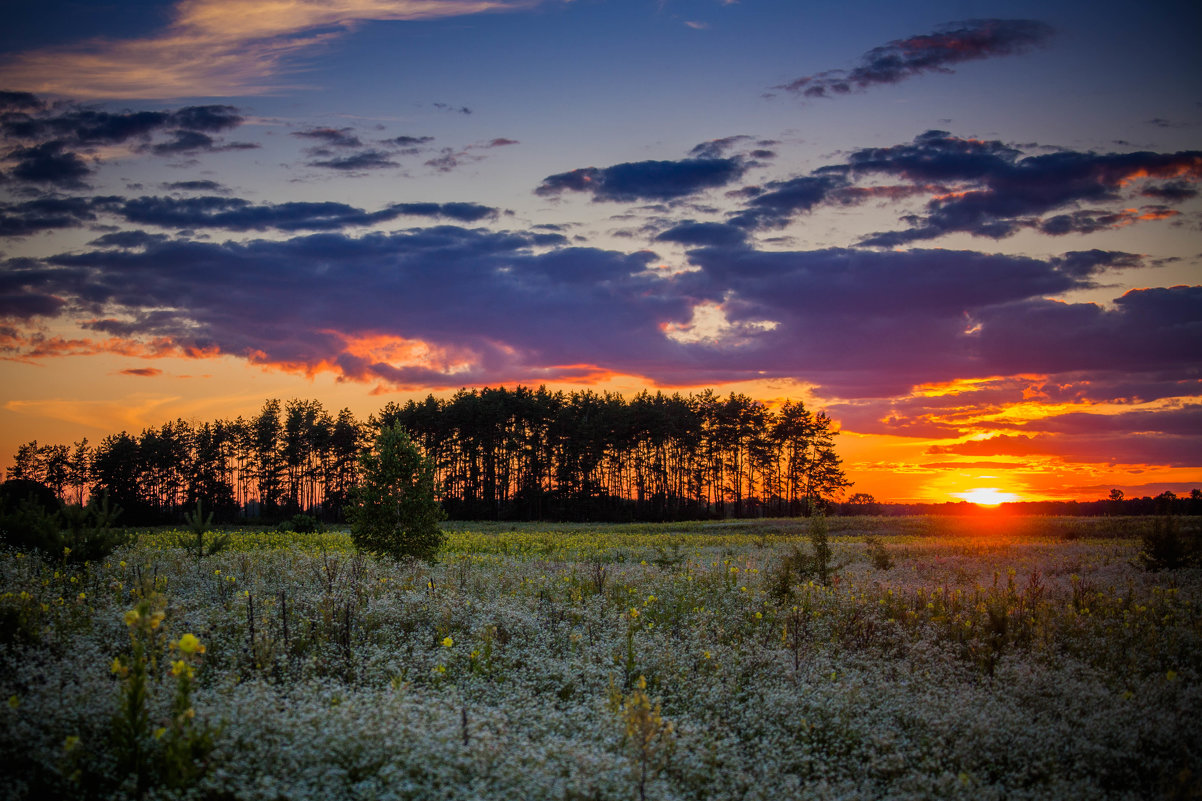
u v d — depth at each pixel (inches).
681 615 467.8
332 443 3981.3
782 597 522.0
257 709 219.5
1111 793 229.1
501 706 263.9
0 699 227.9
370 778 193.0
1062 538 1440.7
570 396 3993.6
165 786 181.9
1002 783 238.8
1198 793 218.8
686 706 295.6
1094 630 407.5
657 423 3732.8
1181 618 430.6
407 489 763.4
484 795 188.5
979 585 602.2
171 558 595.8
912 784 223.1
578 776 200.5
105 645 309.1
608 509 3784.5
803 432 3939.5
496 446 3880.4
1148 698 298.5
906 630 426.3
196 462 4114.2
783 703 284.0
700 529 2182.6
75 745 191.5
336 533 1764.3
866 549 1036.5
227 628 349.1
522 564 768.3
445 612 404.5
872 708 288.8
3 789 175.8
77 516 557.9
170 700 220.1
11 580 425.1
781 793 215.2
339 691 264.2
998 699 305.7
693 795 212.4
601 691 303.3
